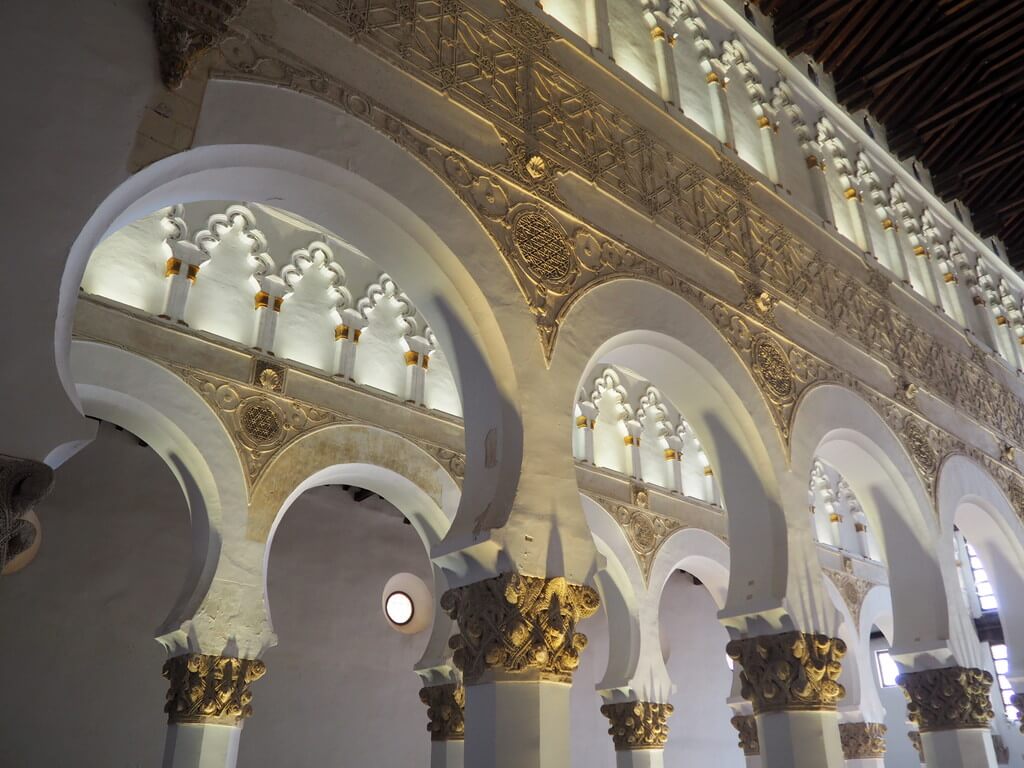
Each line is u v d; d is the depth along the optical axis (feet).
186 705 19.43
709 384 19.97
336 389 24.50
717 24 26.81
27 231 9.96
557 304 16.35
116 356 20.33
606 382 33.65
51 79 10.81
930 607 24.31
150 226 22.39
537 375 15.17
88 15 11.48
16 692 26.12
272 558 33.37
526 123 17.67
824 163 29.07
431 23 16.66
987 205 39.09
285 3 14.23
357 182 14.23
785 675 17.99
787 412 21.22
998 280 39.24
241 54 13.23
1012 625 30.60
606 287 17.58
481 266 15.30
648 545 31.40
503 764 12.49
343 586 35.06
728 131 24.16
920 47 29.96
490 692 13.05
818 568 19.35
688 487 34.88
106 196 10.85
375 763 33.55
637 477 32.55
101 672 27.89
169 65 11.98
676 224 20.51
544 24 19.29
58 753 26.35
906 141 34.30
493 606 13.43
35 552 27.68
